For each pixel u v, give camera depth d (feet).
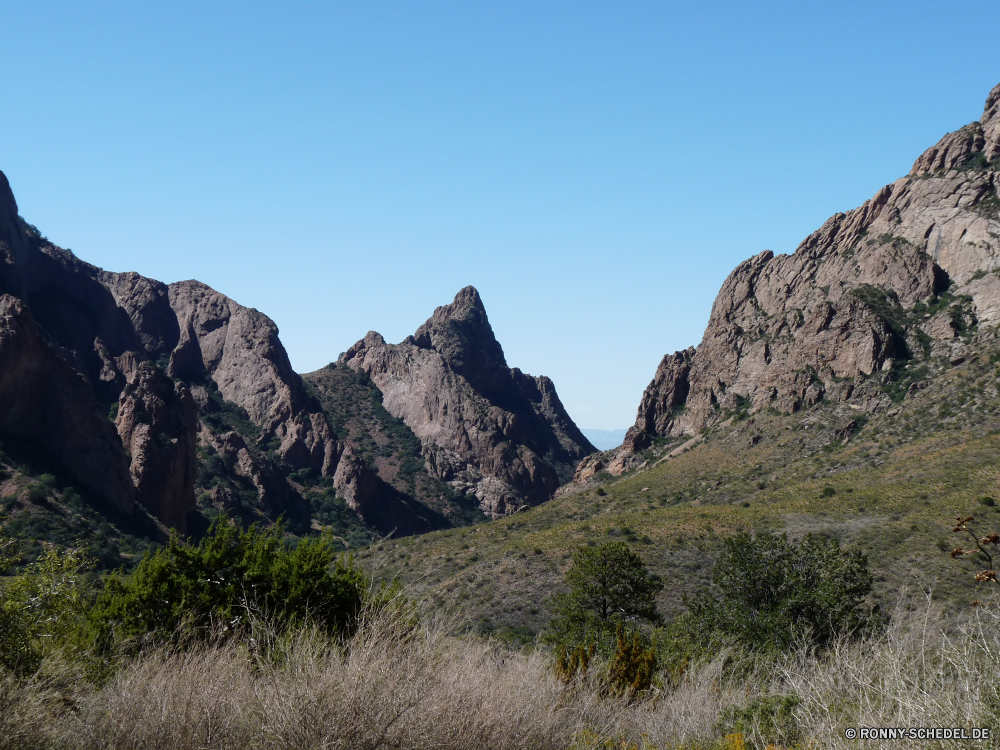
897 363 347.77
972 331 341.41
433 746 23.88
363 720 23.22
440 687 25.62
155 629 34.68
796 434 340.80
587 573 112.98
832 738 23.36
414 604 30.04
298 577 35.91
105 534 241.96
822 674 28.22
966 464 207.10
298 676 24.50
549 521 322.34
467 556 206.90
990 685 21.01
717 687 37.70
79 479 281.74
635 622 110.22
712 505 275.18
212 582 36.91
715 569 81.87
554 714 29.14
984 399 272.10
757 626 68.44
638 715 35.40
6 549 39.91
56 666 29.01
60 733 24.25
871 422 317.63
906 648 25.32
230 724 23.94
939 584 68.23
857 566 75.41
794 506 202.69
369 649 25.63
